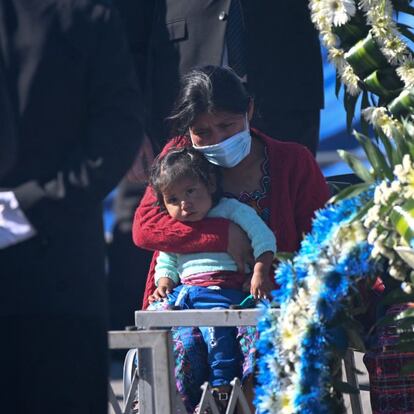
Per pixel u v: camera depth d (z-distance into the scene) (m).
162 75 15.34
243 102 11.55
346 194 8.84
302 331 9.00
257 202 11.72
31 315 7.82
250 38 15.09
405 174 8.55
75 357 7.86
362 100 10.69
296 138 15.24
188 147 11.67
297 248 11.73
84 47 7.95
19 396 7.82
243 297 11.36
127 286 17.48
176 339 11.22
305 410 8.98
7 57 7.91
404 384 10.04
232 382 10.20
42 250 7.83
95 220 8.06
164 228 11.45
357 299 9.37
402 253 8.30
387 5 10.17
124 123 7.91
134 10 15.62
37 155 7.88
